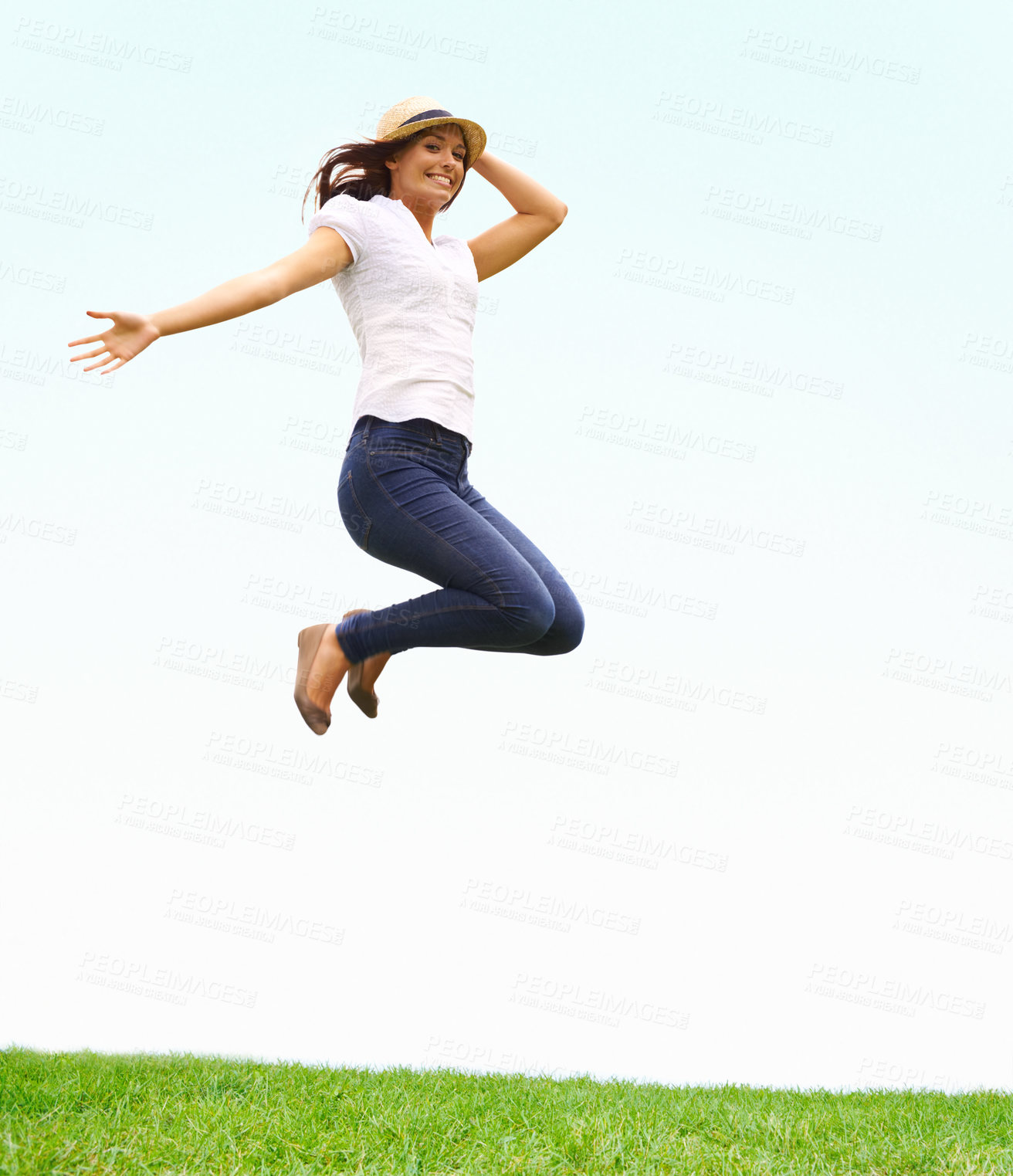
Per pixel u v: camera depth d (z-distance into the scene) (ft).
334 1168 10.00
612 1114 12.10
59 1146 9.43
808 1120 12.08
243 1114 11.07
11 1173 8.83
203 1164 9.64
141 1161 9.44
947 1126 12.04
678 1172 10.25
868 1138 11.51
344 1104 11.84
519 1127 11.57
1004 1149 11.18
